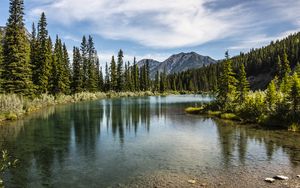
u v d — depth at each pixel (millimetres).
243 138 25141
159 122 36000
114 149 21156
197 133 27969
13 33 50562
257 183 13656
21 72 50344
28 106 45625
